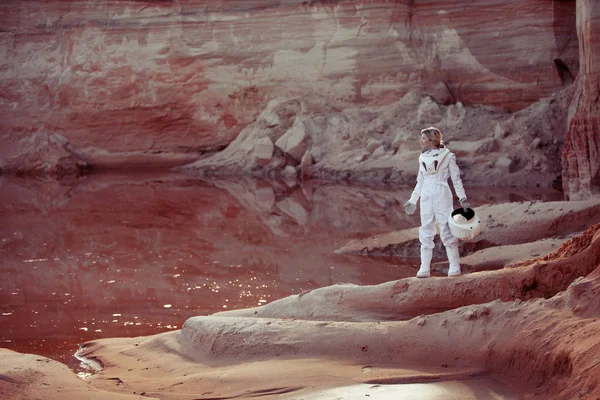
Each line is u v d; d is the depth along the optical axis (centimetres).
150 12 3097
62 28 3170
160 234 1453
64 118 3139
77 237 1423
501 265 1014
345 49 2861
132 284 1010
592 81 1432
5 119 3155
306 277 1041
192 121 3119
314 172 2592
